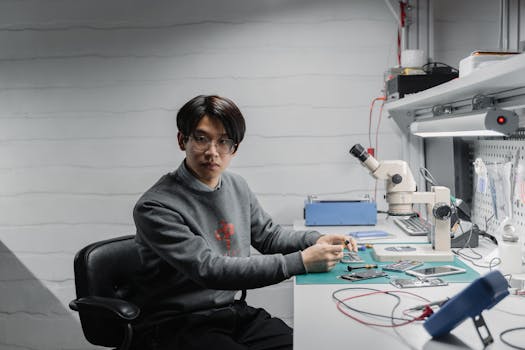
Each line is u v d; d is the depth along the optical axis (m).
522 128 1.82
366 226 2.32
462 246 1.89
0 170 2.83
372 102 2.66
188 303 1.57
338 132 2.68
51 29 2.73
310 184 2.71
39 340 2.90
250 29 2.66
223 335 1.50
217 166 1.56
